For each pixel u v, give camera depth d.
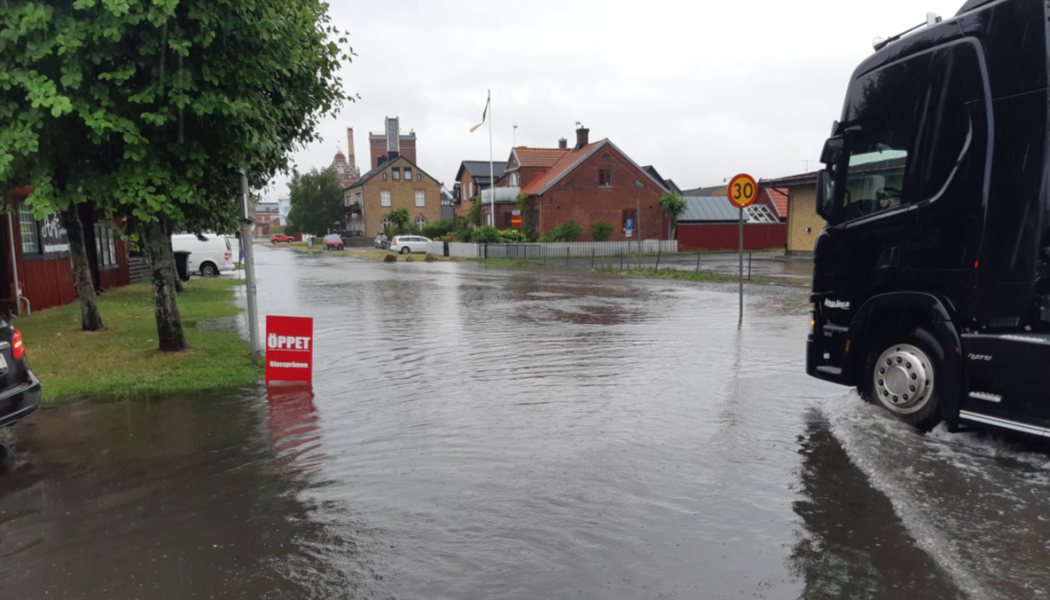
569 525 4.15
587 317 14.70
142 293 21.45
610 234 50.88
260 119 9.10
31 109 7.64
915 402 6.04
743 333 12.05
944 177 5.76
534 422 6.49
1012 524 4.06
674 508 4.38
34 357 10.17
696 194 88.25
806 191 37.50
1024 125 5.28
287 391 8.09
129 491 4.94
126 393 8.05
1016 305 5.32
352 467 5.33
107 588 3.55
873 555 3.71
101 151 8.98
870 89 6.41
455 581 3.51
